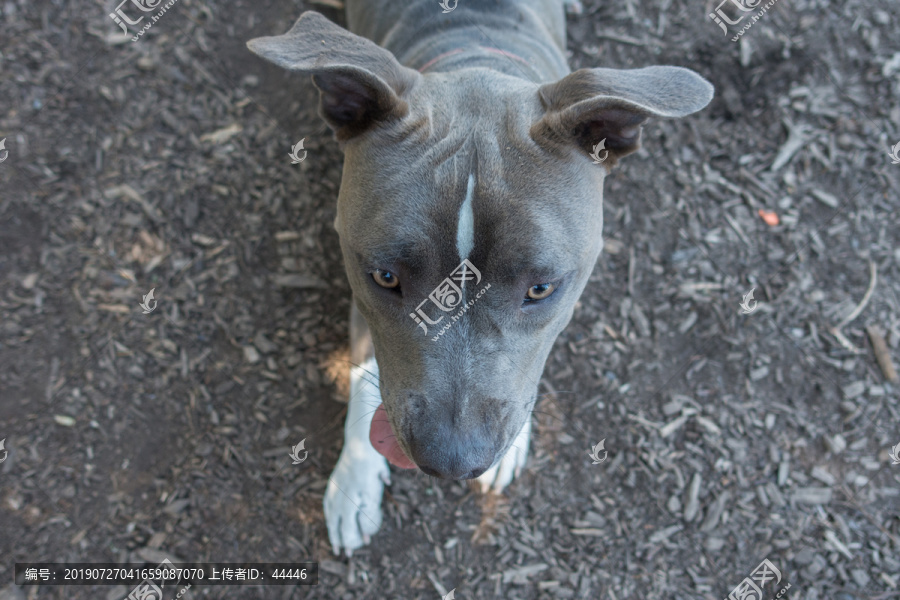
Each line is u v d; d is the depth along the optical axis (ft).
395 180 1.55
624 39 2.52
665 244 2.34
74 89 2.44
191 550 2.15
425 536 2.15
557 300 1.60
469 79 1.66
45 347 2.27
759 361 2.27
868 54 2.48
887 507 2.18
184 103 2.44
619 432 2.22
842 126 2.43
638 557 2.15
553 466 2.20
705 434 2.22
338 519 2.10
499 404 1.59
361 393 2.02
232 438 2.22
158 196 2.36
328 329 2.28
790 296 2.31
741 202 2.37
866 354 2.28
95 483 2.19
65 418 2.23
